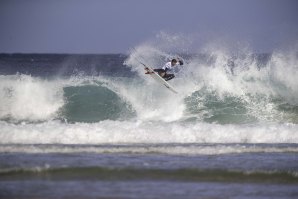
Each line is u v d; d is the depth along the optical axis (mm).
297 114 82562
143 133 65875
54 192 41625
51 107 84125
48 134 64250
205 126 69875
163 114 83500
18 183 44250
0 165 49656
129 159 53031
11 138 63375
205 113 82750
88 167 49094
